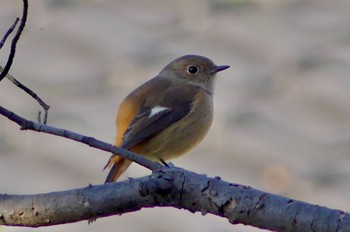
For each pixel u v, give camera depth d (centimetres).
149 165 580
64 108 1331
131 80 1395
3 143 1277
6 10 1638
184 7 1611
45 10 1625
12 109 1331
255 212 536
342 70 1409
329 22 1541
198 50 1462
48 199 564
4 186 1159
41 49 1502
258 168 1193
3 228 1044
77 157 1228
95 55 1480
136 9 1612
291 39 1495
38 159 1227
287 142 1249
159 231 1065
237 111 1319
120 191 553
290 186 1153
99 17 1590
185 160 1211
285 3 1616
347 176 1170
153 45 1489
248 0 1625
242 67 1430
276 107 1329
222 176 1171
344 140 1254
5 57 1474
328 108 1329
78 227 1075
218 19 1562
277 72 1416
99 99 1356
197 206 552
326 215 523
